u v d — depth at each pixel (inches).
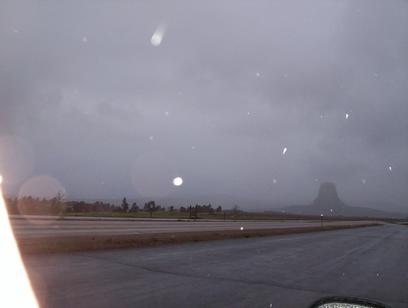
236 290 458.3
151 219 2194.9
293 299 427.8
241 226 2337.6
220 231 1723.7
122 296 386.6
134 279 483.5
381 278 625.9
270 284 513.7
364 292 494.9
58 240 842.8
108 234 1127.6
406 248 1326.3
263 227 2413.9
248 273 600.7
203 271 593.3
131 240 988.6
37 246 719.1
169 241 1099.9
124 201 3368.6
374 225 4478.3
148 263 639.8
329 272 665.0
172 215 3179.1
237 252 929.5
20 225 1080.8
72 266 552.7
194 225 2021.4
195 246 1032.2
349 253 1056.8
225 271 606.9
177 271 575.2
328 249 1157.1
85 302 353.1
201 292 434.9
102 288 416.2
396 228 3868.1
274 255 904.9
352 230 2775.6
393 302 445.1
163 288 441.1
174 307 361.7
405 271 729.6
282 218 4933.6
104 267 562.3
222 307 374.9
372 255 1031.6
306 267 715.4
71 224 1290.6
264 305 393.4
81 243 824.3
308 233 2139.5
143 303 366.0
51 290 390.9
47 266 538.3
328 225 3511.3
